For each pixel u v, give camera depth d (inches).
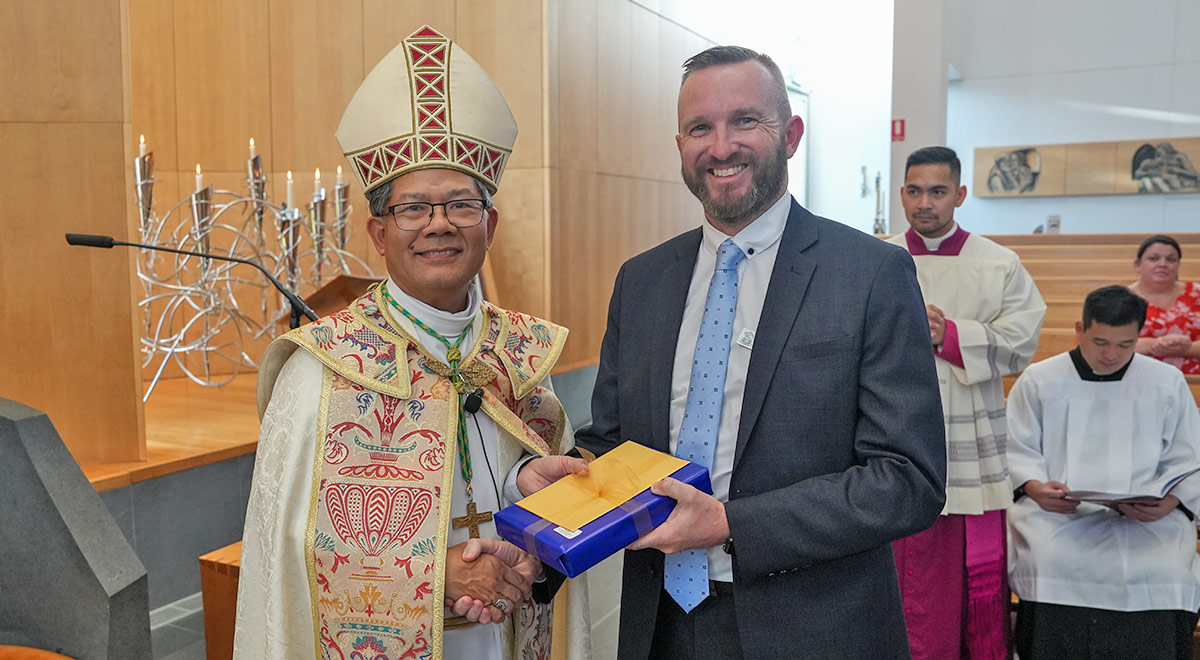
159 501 141.9
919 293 61.9
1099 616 111.4
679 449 63.5
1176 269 177.5
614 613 142.6
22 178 137.4
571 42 236.1
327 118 235.5
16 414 73.9
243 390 215.8
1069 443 116.9
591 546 52.1
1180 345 168.4
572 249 242.2
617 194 262.8
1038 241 305.3
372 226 63.7
